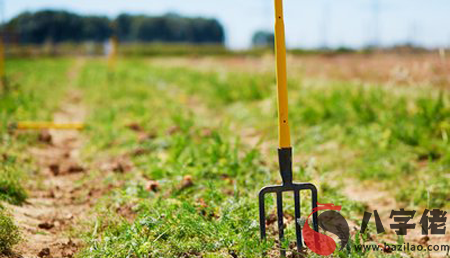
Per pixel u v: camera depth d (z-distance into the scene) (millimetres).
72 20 81250
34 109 6508
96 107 7891
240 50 33656
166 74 14188
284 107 2752
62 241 3031
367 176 4008
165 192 3496
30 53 33125
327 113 5871
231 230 2922
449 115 4887
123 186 3701
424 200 3561
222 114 7188
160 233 2895
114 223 3105
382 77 9008
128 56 34844
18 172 3764
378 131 4945
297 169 3805
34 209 3383
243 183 3602
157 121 6105
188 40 87875
